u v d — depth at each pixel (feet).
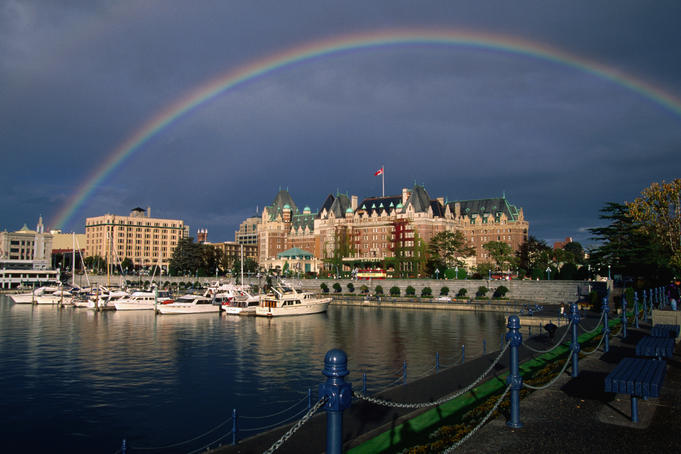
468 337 278.26
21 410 146.61
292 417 137.80
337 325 339.77
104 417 140.56
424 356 221.25
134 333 301.63
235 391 165.37
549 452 57.47
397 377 178.19
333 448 39.73
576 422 68.33
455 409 89.76
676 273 325.01
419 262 652.48
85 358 221.25
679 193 290.15
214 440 123.03
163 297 473.67
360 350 237.66
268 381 178.29
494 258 616.39
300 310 406.21
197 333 301.22
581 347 138.72
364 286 570.46
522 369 120.37
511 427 66.64
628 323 179.52
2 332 306.35
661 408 74.43
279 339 275.80
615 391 66.69
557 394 84.02
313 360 215.72
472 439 62.23
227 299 456.45
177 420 137.90
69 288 597.11
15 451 118.62
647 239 345.72
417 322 354.74
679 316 136.77
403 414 87.61
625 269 374.43
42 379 181.98
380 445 72.23
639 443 59.98
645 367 74.90
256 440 79.82
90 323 354.33
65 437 126.62
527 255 631.97
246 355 227.81
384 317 391.45
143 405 150.92
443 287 506.48
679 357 111.14
